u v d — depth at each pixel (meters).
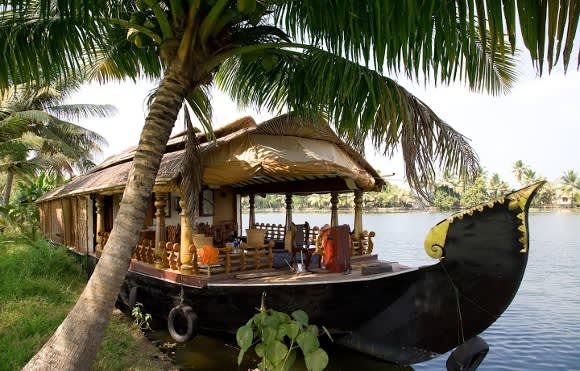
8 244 15.72
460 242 6.12
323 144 8.82
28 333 7.34
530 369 8.45
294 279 7.27
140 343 8.05
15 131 15.38
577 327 11.02
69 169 24.91
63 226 17.55
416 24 4.35
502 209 5.84
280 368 4.00
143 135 5.18
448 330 6.45
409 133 5.65
